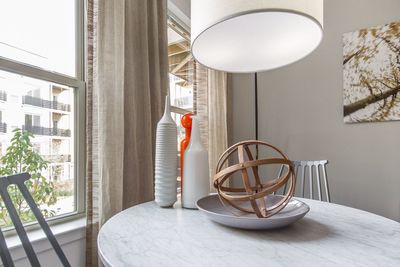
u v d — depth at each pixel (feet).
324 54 7.63
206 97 7.57
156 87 5.30
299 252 1.82
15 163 3.68
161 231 2.29
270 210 2.56
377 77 6.74
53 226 3.91
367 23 6.98
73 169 4.40
